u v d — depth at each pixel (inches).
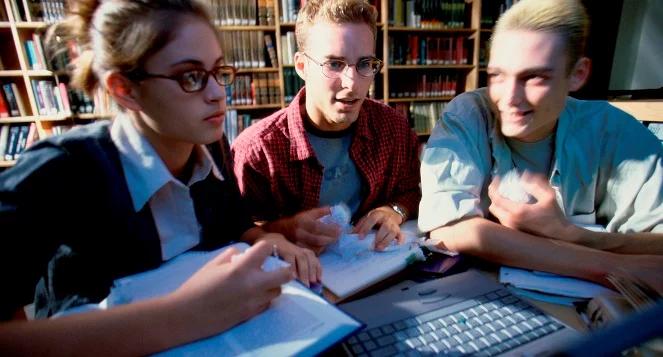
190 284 17.8
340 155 45.0
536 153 34.1
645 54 91.9
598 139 33.3
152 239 25.8
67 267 22.6
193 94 21.8
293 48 110.3
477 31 121.9
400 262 26.5
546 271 24.7
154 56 20.6
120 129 25.2
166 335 15.7
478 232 27.8
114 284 21.6
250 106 111.8
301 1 107.7
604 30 94.2
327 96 39.7
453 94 130.7
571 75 27.6
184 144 26.5
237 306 17.2
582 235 27.3
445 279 24.1
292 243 29.5
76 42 22.6
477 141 34.4
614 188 33.1
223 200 32.4
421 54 122.1
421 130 130.4
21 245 18.8
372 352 17.4
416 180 49.5
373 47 40.1
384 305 21.2
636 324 8.1
